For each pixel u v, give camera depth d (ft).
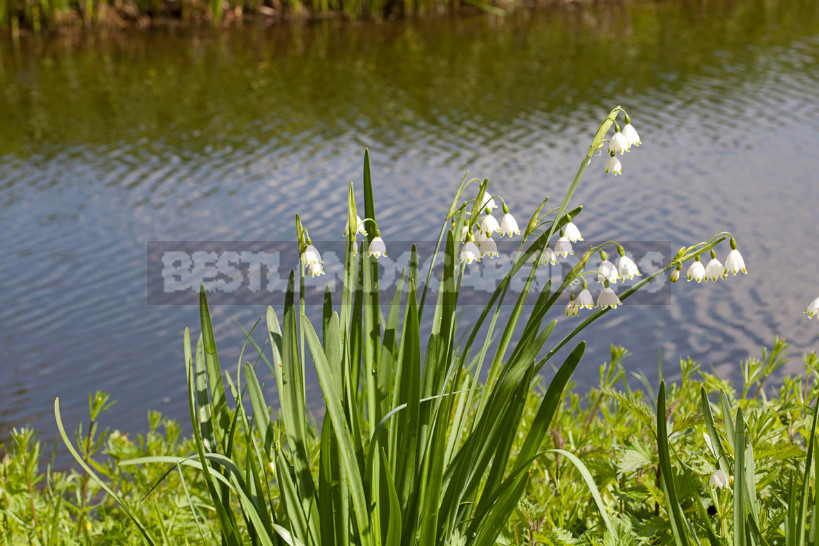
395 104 54.70
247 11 82.94
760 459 7.77
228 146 47.03
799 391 10.23
